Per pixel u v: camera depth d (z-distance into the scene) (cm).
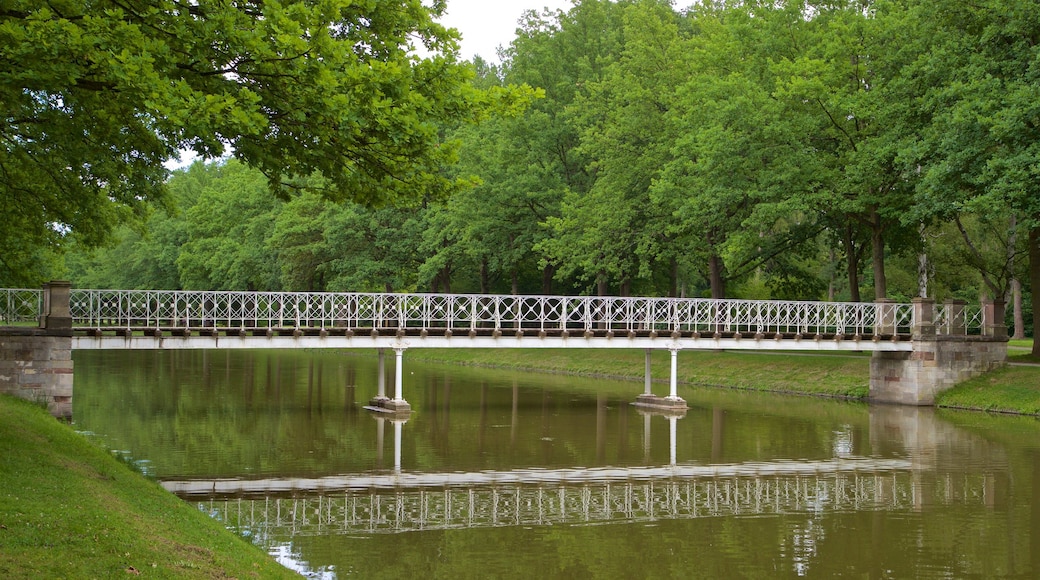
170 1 1066
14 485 1102
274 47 1101
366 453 2191
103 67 1010
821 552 1379
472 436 2489
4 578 785
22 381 2361
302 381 4066
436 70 1294
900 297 4688
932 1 3216
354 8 1303
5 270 2867
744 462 2139
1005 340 3344
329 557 1315
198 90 1121
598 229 4212
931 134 3148
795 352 4284
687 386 3991
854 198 3538
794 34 3762
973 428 2698
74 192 1994
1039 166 2747
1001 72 3069
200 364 5153
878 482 1914
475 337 3083
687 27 5241
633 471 2020
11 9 1062
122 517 1048
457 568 1276
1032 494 1795
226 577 930
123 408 2889
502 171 4775
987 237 4206
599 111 4447
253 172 7425
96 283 8712
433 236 5131
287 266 5769
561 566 1294
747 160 3628
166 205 2494
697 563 1318
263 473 1917
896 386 3334
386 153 1276
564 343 3145
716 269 4144
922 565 1316
